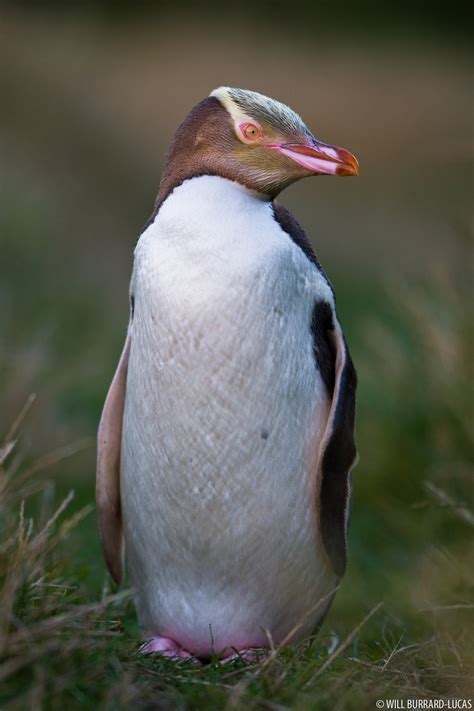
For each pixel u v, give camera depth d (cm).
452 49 6556
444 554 1452
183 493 1055
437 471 1675
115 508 1166
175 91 5366
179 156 1082
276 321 1034
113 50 5531
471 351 1786
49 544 1102
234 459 1041
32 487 1359
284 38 6419
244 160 1053
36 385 1980
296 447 1068
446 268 1977
